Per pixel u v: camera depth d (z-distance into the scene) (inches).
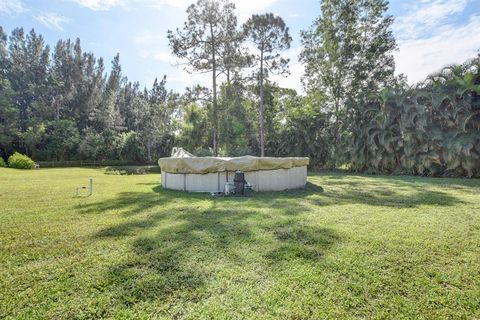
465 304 90.0
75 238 158.9
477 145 499.5
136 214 220.1
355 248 139.4
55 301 93.4
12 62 1407.5
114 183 466.0
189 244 147.4
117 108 1658.5
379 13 751.1
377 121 623.8
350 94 760.3
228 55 702.5
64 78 1501.0
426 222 188.7
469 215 208.5
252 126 811.4
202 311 86.7
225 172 350.0
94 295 96.8
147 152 1422.2
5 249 141.3
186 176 364.2
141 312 86.7
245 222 193.2
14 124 1192.8
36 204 260.4
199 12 669.9
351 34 757.9
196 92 712.4
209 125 783.1
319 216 209.5
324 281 105.1
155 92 1936.5
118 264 122.3
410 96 580.4
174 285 102.9
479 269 115.0
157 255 132.0
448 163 525.3
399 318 83.1
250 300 92.4
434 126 553.9
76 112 1482.5
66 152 1291.8
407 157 584.7
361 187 388.5
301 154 804.6
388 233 164.1
